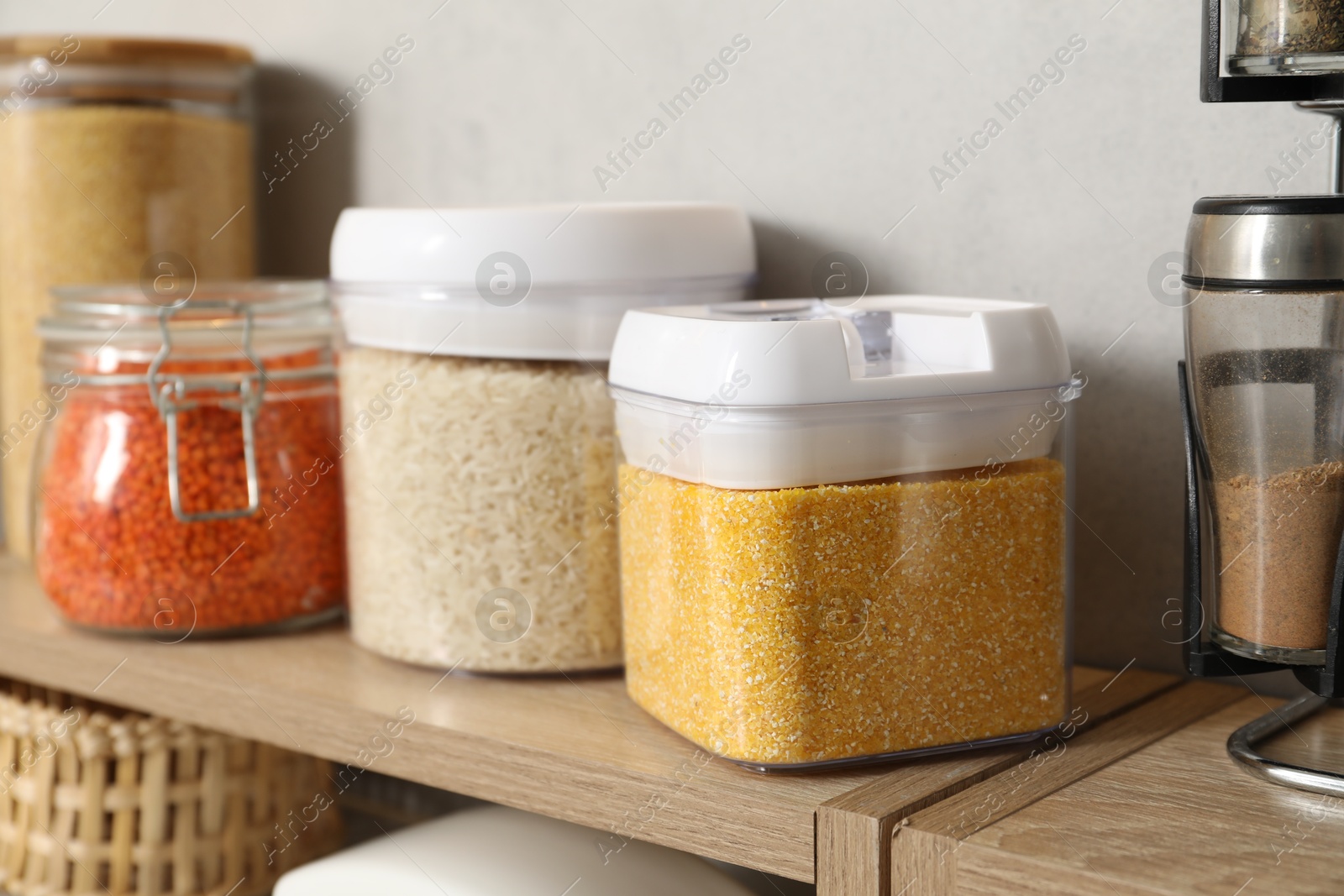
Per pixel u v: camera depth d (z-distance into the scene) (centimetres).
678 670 55
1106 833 45
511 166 85
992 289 68
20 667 77
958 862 44
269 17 96
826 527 49
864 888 47
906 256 70
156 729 73
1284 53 47
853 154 71
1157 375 64
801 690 50
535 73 83
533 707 62
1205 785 50
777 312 59
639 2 78
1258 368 49
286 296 79
